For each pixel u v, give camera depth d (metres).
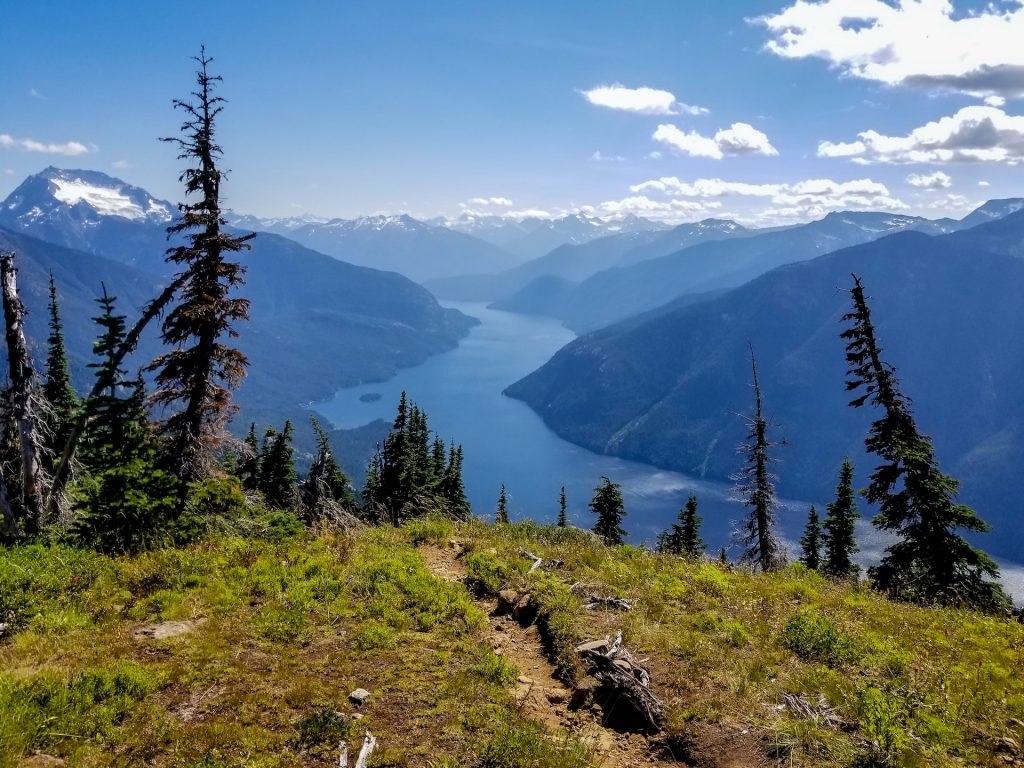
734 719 7.48
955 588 20.69
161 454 16.56
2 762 6.02
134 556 12.95
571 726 7.72
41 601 9.95
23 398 16.06
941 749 6.73
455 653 9.45
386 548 14.79
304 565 12.54
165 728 6.86
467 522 19.38
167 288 17.39
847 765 6.51
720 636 9.78
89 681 7.32
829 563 43.25
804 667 8.73
